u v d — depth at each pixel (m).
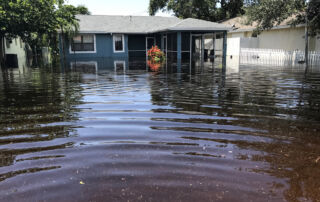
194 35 25.98
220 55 26.33
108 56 25.62
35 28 16.67
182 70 12.87
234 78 9.90
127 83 8.74
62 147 3.40
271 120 4.60
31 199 2.27
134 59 21.97
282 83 8.66
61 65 16.39
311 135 3.88
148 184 2.50
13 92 7.25
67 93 7.05
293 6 16.98
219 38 28.22
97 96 6.62
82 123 4.42
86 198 2.28
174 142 3.57
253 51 21.62
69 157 3.10
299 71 12.27
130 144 3.50
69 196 2.30
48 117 4.77
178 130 4.06
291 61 18.47
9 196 2.31
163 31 22.14
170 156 3.13
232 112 5.10
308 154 3.23
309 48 20.34
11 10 15.05
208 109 5.31
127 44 25.81
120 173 2.71
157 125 4.30
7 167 2.86
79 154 3.18
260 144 3.53
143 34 27.25
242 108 5.41
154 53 21.64
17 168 2.83
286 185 2.52
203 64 16.48
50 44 28.78
